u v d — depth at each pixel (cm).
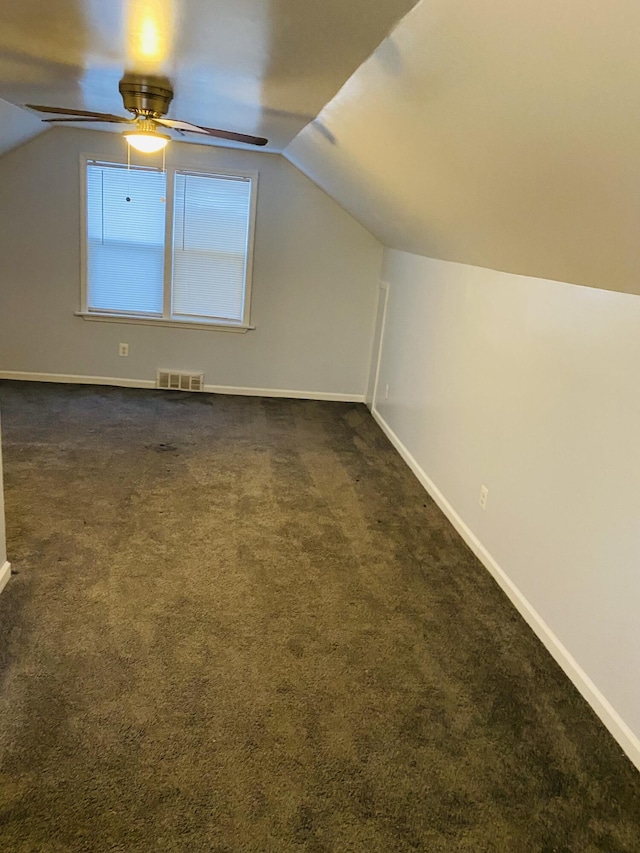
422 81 176
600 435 217
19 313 523
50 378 542
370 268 543
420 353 420
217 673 215
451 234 309
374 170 310
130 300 534
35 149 486
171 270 527
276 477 388
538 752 194
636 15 96
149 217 513
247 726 194
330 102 256
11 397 494
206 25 184
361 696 211
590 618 219
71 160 492
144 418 474
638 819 174
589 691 217
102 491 345
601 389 218
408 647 238
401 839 162
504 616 264
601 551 214
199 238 523
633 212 149
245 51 206
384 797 174
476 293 329
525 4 113
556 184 167
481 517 310
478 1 123
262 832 160
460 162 209
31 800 163
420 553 311
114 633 230
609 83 115
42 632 227
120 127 446
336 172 392
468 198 237
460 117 177
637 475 198
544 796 179
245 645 231
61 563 272
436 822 167
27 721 187
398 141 240
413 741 194
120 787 169
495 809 173
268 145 454
